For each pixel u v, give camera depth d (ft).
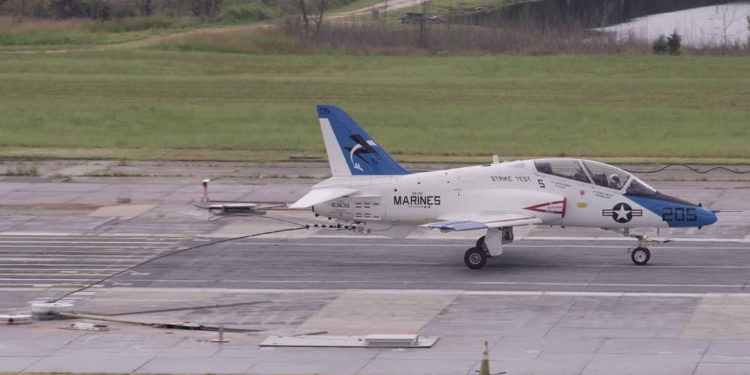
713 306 393.09
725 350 338.13
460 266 465.47
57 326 382.83
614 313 386.52
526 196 454.40
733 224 535.19
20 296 426.51
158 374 322.34
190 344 357.20
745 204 583.17
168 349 351.05
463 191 460.14
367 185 466.70
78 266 475.72
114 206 606.96
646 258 458.50
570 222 456.04
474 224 439.22
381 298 415.44
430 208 461.37
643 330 363.97
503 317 384.68
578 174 456.45
